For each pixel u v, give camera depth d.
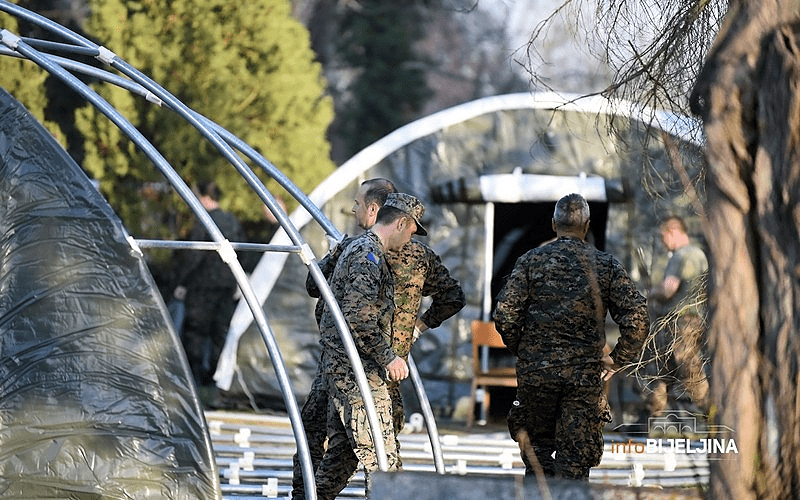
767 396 6.54
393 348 12.48
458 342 24.23
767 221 6.59
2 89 10.68
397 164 24.06
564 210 12.99
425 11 63.62
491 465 18.02
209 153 32.91
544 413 12.98
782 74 6.61
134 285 10.37
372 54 63.62
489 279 24.20
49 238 10.43
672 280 17.09
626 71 9.72
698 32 8.88
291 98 35.47
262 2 35.22
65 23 41.19
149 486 10.16
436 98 65.94
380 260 12.02
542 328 12.80
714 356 6.66
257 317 10.99
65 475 10.16
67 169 10.52
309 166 35.62
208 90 34.00
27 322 10.36
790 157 6.57
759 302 6.59
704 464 6.96
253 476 15.85
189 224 32.66
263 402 24.09
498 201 23.45
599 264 12.73
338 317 11.59
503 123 24.08
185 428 10.24
